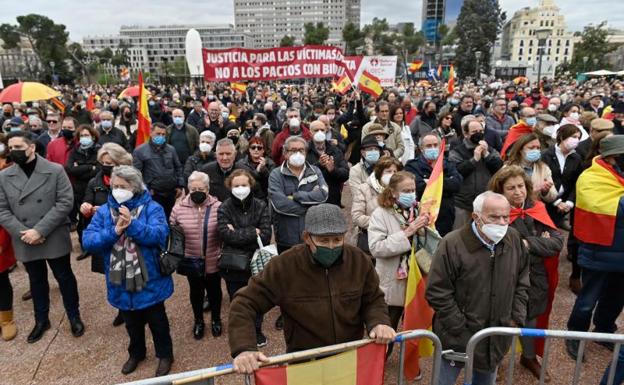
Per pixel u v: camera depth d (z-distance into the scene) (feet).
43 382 12.04
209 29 530.68
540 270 11.15
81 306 16.12
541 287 11.14
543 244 10.53
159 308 12.05
